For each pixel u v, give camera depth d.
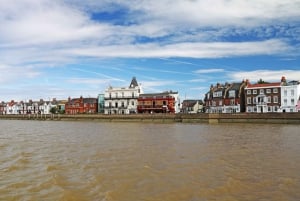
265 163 21.39
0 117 147.12
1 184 15.96
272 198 13.66
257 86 97.06
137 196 14.00
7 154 26.09
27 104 173.88
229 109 104.06
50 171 19.08
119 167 20.25
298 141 34.81
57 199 13.56
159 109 114.94
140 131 54.62
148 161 22.38
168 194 14.28
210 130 54.47
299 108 88.56
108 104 124.31
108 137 42.72
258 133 46.50
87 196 13.98
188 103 142.62
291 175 17.69
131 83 126.25
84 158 23.94
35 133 51.94
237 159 23.08
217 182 16.30
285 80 93.19
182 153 26.22
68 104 149.62
